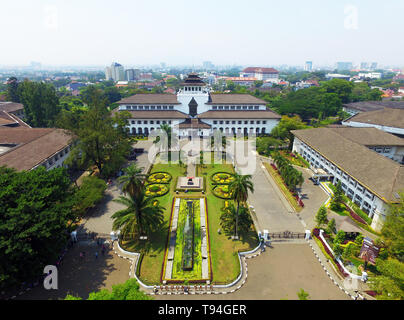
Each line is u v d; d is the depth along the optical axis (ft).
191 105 346.33
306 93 513.04
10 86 450.30
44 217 104.99
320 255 134.62
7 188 110.22
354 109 403.75
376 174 163.94
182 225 157.07
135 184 131.13
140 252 133.69
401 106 389.80
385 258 122.83
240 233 151.23
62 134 240.53
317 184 212.64
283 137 307.37
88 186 173.27
